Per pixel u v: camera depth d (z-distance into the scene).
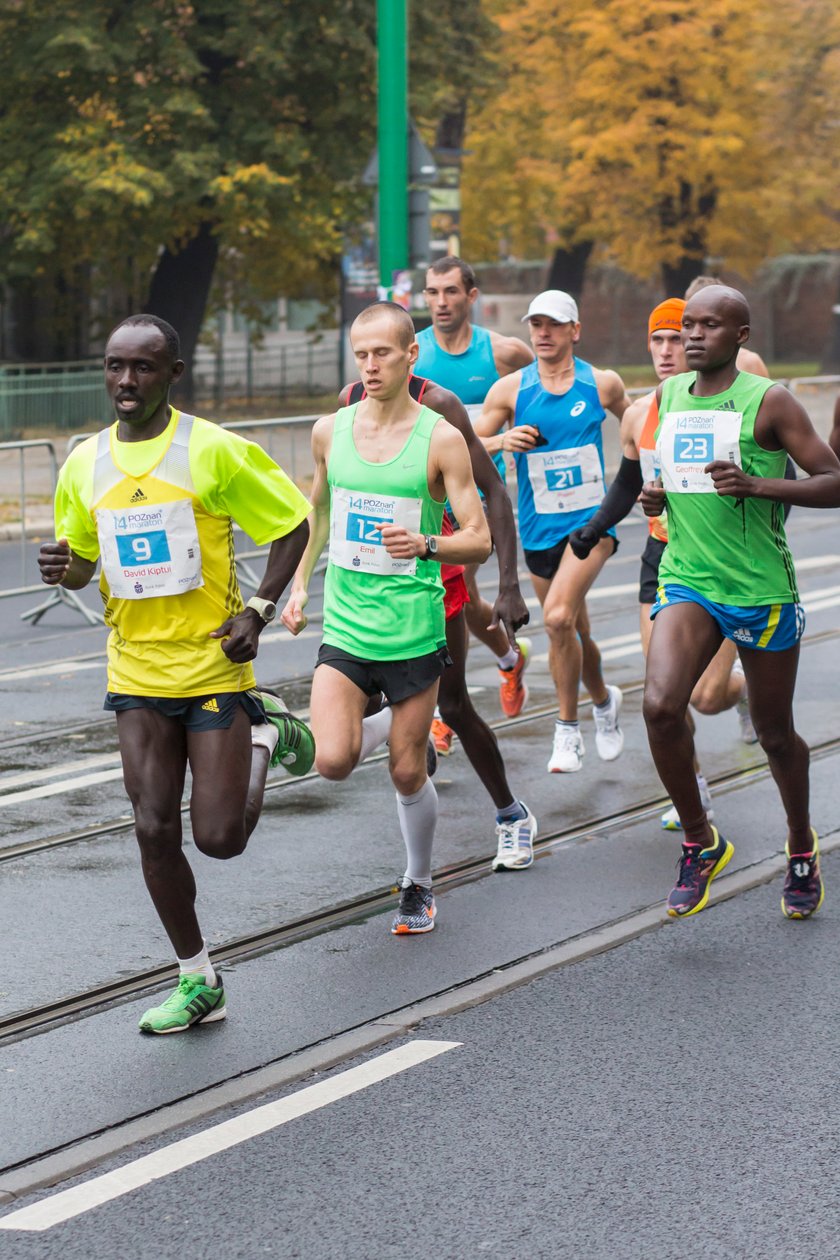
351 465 16.44
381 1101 13.20
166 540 13.93
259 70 79.38
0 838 20.80
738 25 100.56
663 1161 12.12
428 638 16.53
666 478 16.73
